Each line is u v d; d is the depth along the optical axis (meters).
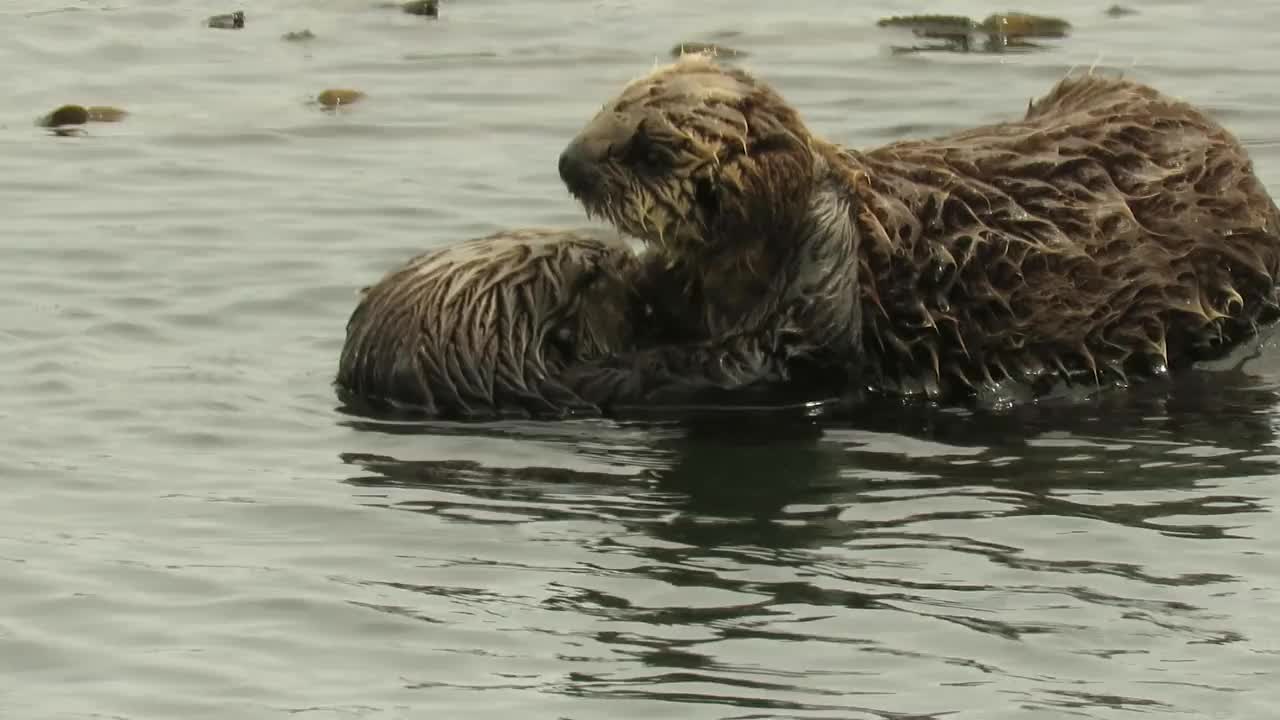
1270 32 49.22
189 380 29.53
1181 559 23.17
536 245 29.19
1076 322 29.16
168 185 39.50
